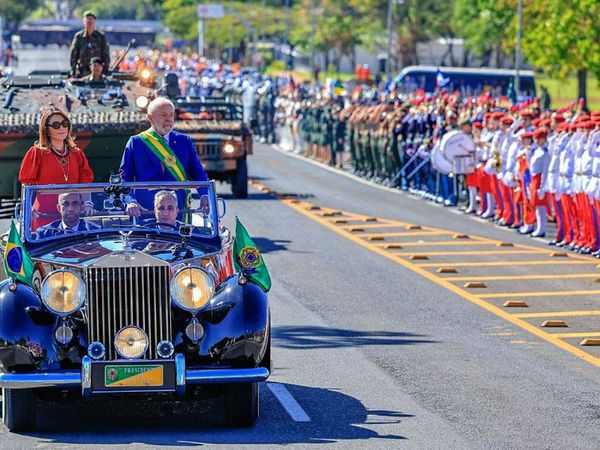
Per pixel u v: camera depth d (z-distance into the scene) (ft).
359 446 67.97
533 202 167.43
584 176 152.25
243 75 512.63
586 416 75.77
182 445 67.62
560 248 157.17
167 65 488.85
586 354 95.30
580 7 376.89
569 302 118.42
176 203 76.95
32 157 82.99
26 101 148.15
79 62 160.35
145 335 69.00
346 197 220.23
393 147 236.43
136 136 83.76
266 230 169.58
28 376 67.97
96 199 76.64
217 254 74.23
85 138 139.74
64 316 69.36
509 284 128.67
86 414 75.15
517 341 99.96
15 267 70.49
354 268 137.08
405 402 78.64
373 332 102.47
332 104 304.71
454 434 70.95
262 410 76.28
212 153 209.97
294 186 240.73
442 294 121.90
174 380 68.54
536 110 208.44
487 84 504.43
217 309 70.79
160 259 69.67
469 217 192.03
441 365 90.22
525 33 413.80
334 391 81.56
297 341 98.37
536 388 83.20
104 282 68.90
